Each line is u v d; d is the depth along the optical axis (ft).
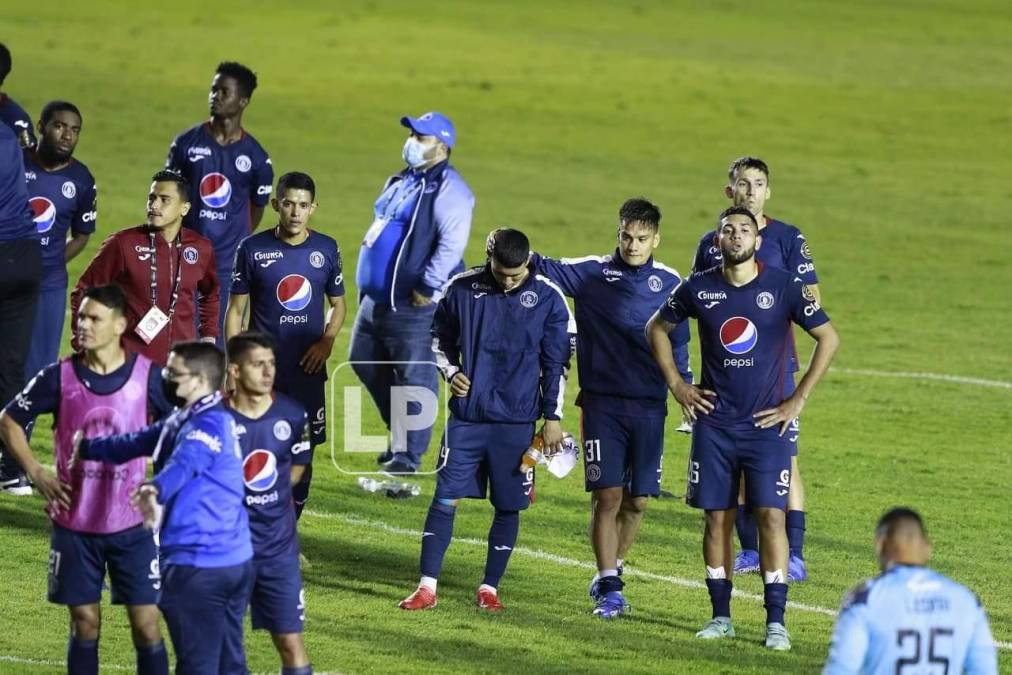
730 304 106.52
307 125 395.75
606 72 487.20
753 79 487.61
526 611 114.01
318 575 120.78
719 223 105.91
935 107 455.63
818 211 329.93
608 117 426.10
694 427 108.88
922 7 648.38
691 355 219.82
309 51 493.36
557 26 569.64
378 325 145.79
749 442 107.24
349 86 447.01
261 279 120.47
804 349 223.51
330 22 545.44
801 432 177.47
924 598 72.28
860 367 211.61
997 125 434.71
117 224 284.20
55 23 509.76
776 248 126.62
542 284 113.09
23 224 124.36
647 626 111.45
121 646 102.99
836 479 157.69
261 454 88.48
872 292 261.65
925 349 223.30
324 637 105.60
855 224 318.86
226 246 143.84
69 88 414.00
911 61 529.45
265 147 367.86
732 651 105.70
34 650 100.68
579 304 115.44
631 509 119.34
